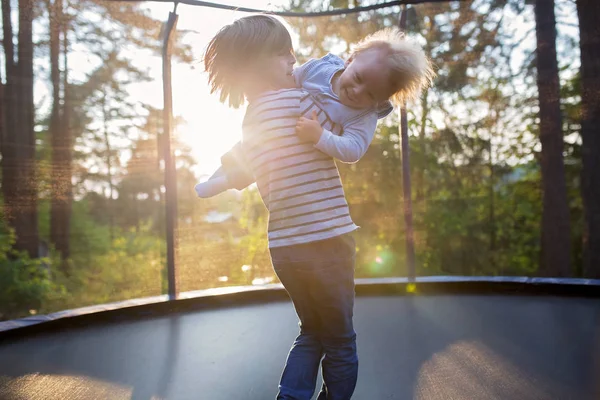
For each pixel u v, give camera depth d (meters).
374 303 2.56
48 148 4.23
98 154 5.15
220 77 1.32
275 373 1.66
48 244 5.52
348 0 4.31
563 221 5.41
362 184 5.66
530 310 2.31
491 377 1.55
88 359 1.84
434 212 6.45
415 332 2.04
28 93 3.98
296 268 1.22
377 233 5.75
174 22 2.49
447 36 4.80
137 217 6.55
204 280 4.75
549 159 5.31
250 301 2.66
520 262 7.43
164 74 2.54
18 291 5.02
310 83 1.29
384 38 1.28
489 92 5.41
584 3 4.11
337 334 1.29
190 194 5.16
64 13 3.99
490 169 6.33
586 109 4.49
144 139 5.56
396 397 1.44
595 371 1.56
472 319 2.20
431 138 5.95
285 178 1.22
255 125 1.27
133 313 2.42
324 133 1.18
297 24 4.17
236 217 5.42
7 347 2.00
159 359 1.83
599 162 4.71
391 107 1.31
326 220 1.20
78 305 5.61
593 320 2.11
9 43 3.89
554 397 1.40
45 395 1.53
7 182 3.75
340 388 1.29
